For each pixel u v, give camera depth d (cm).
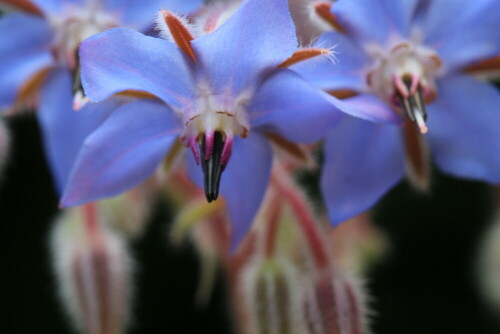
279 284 15
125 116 13
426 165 15
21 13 15
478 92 14
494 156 14
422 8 14
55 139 15
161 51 13
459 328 24
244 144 14
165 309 24
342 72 14
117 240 16
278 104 13
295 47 13
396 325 24
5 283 25
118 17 15
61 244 16
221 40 13
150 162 14
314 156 15
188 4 14
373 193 14
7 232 25
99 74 13
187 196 17
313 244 15
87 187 14
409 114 14
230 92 13
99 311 16
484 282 19
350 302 15
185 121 13
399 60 14
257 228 16
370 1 14
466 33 14
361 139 14
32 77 15
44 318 24
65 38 15
